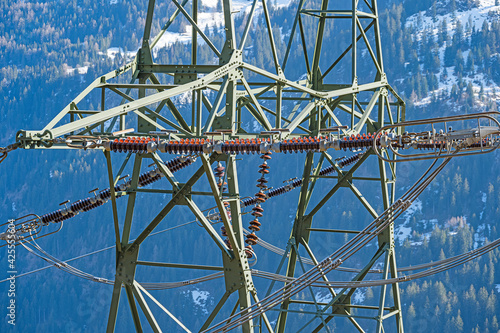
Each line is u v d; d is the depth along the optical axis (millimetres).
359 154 33562
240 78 22250
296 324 137125
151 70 23328
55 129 17250
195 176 21094
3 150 17156
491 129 14688
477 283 137250
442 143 15336
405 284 138500
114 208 21141
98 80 21438
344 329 135375
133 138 18344
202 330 21344
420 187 17812
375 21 29703
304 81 30406
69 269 31453
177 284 30531
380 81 29312
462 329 127750
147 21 23656
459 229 146875
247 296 21750
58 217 26578
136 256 21875
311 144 17375
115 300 21875
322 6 30297
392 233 29844
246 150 17969
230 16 22125
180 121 23109
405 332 130000
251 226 23000
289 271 31219
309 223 30984
